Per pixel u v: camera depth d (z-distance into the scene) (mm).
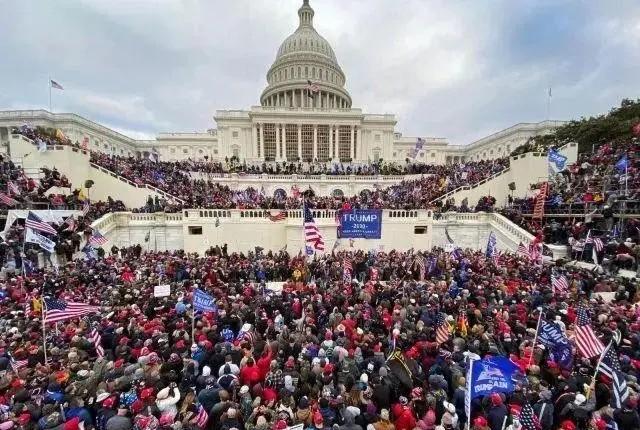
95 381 7133
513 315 11016
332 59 101000
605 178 26953
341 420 6387
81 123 71938
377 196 40438
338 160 72750
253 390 7184
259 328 10484
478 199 38156
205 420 6293
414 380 7578
